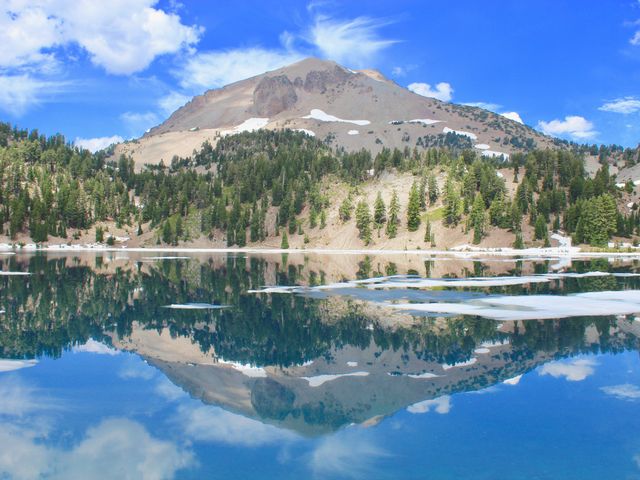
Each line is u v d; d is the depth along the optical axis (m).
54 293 57.97
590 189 170.50
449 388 25.00
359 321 41.59
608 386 25.06
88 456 17.59
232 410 22.28
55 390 24.83
